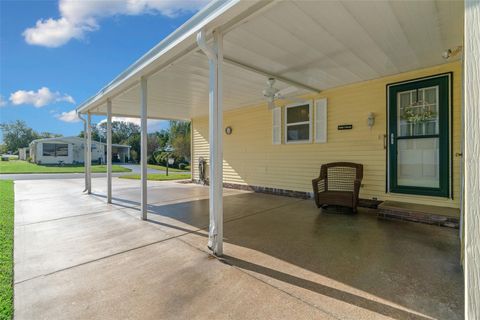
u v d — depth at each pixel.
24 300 1.93
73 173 15.29
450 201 4.09
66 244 3.14
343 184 5.39
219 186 2.79
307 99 6.02
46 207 5.37
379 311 1.74
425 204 4.36
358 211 4.76
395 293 1.96
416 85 4.44
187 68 4.21
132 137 39.22
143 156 4.33
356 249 2.86
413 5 2.49
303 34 3.08
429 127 4.35
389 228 3.62
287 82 4.98
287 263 2.53
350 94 5.30
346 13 2.63
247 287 2.09
